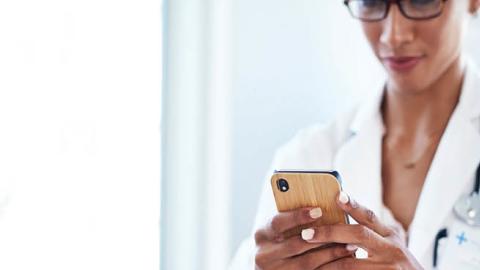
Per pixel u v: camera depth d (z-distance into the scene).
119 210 1.47
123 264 1.48
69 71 1.37
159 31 1.53
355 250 0.96
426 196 1.14
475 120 1.18
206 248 1.62
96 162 1.42
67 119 1.37
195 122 1.59
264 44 1.57
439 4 1.06
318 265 0.95
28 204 1.31
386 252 0.91
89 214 1.41
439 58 1.12
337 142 1.30
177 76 1.58
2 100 1.27
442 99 1.19
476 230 1.10
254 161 1.58
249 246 1.25
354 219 0.92
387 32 1.10
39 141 1.32
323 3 1.59
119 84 1.45
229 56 1.56
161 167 1.58
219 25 1.57
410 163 1.21
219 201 1.60
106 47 1.43
